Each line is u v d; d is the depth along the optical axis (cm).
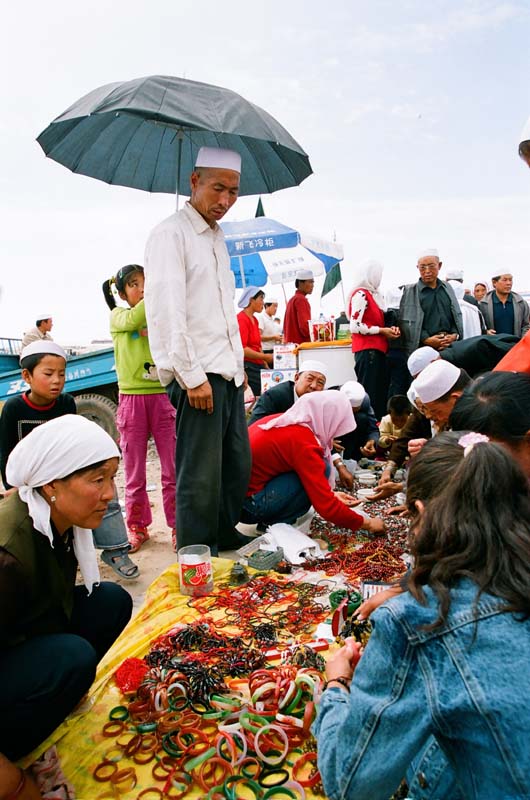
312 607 290
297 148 356
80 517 188
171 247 337
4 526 181
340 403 393
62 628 208
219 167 338
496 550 112
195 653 254
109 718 221
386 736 111
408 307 654
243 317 832
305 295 895
